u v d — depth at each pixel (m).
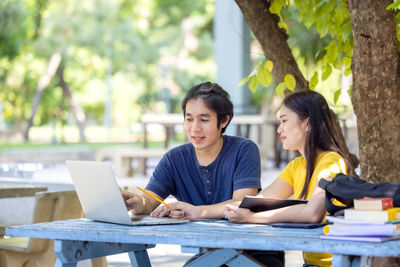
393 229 2.13
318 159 2.99
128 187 4.57
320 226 2.62
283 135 3.10
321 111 3.01
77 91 39.50
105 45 30.66
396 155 3.10
